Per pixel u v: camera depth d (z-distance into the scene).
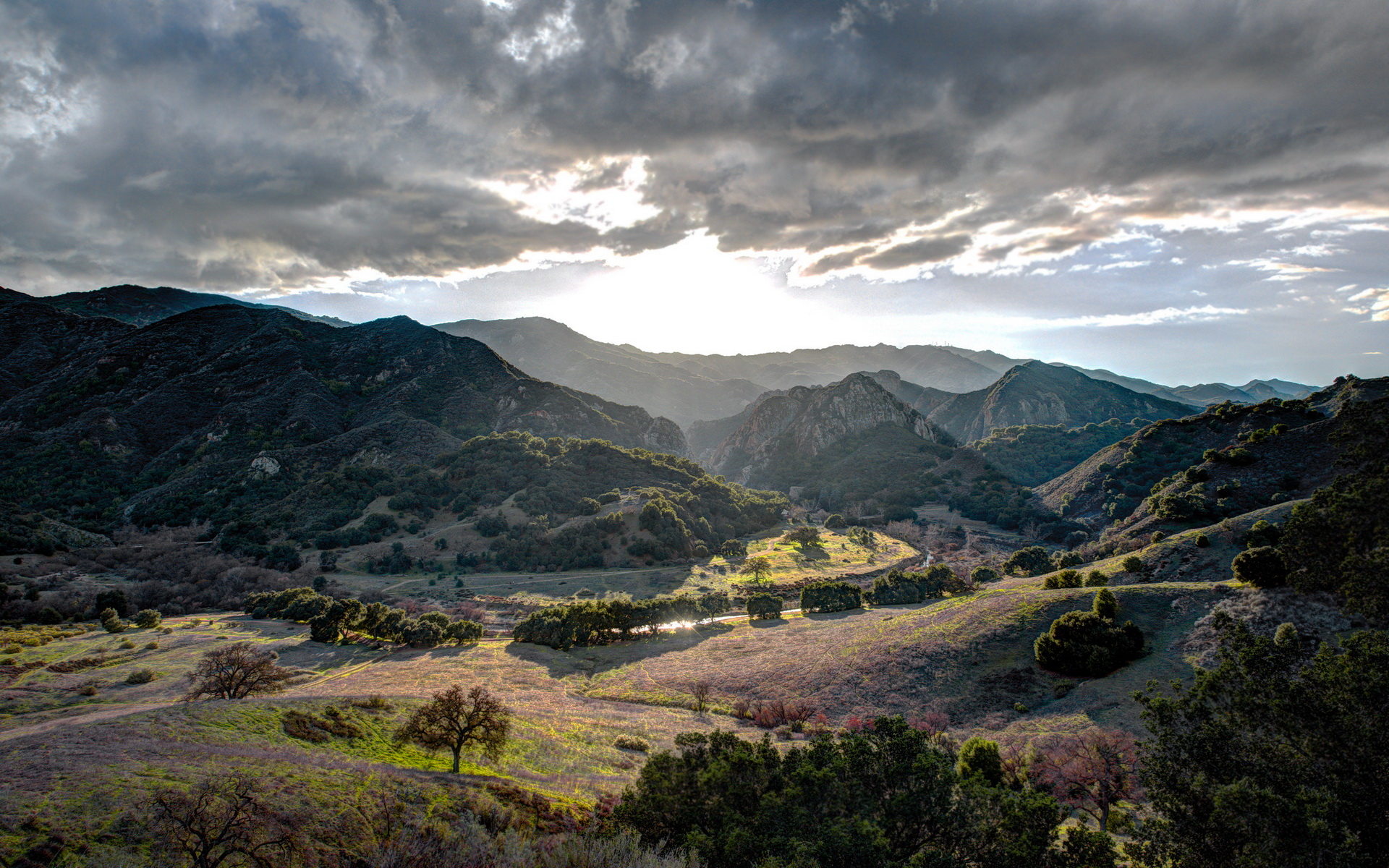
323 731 33.38
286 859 17.86
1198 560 59.34
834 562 129.75
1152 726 19.02
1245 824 14.63
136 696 51.94
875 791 20.75
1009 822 17.55
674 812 21.83
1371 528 22.31
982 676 46.28
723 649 71.38
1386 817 14.80
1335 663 16.92
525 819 24.89
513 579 116.12
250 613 93.50
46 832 17.77
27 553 107.12
